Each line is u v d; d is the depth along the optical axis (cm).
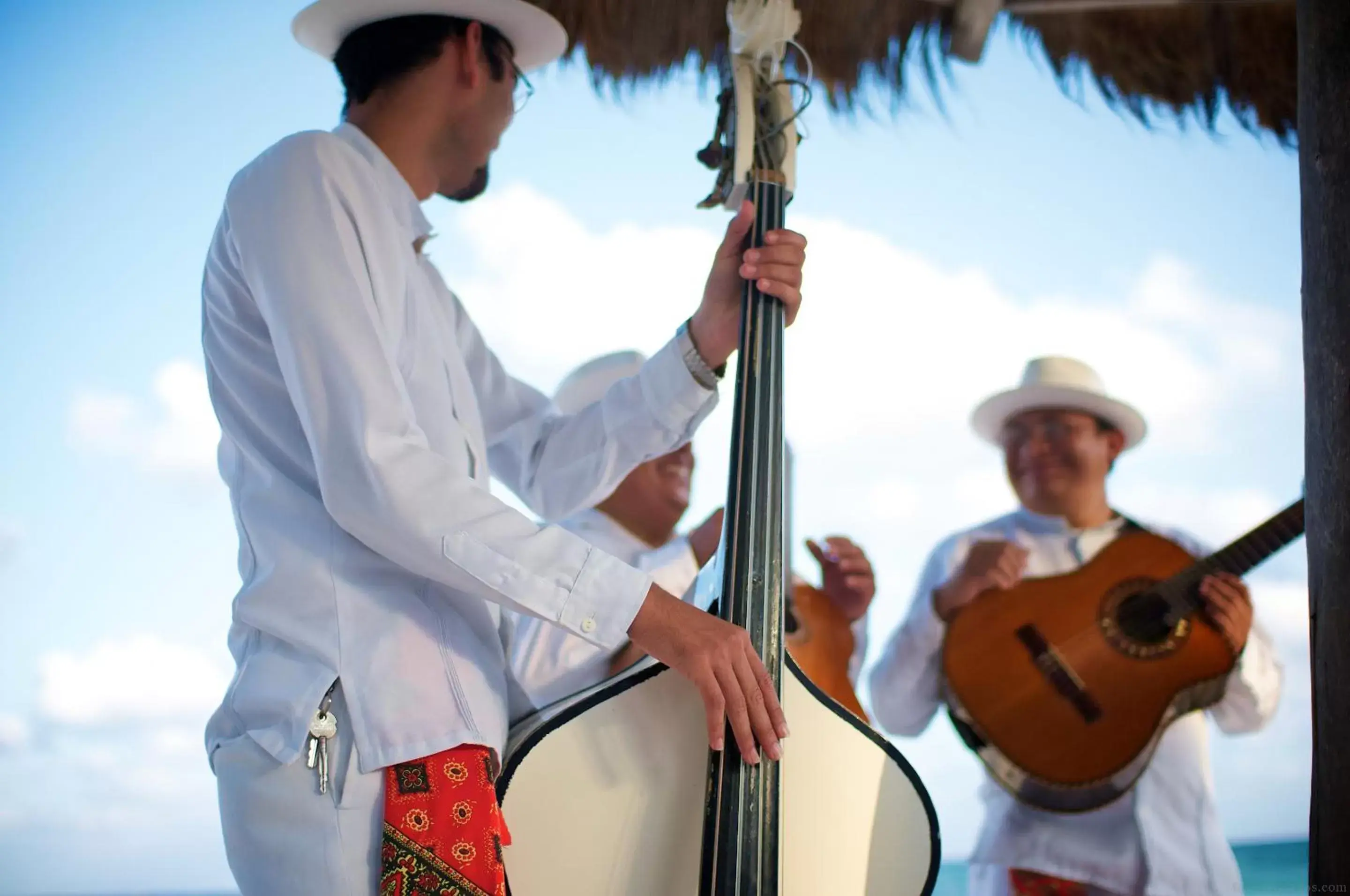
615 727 149
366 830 135
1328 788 151
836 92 523
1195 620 382
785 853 149
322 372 143
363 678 138
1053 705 379
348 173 155
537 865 143
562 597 142
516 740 151
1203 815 375
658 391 195
